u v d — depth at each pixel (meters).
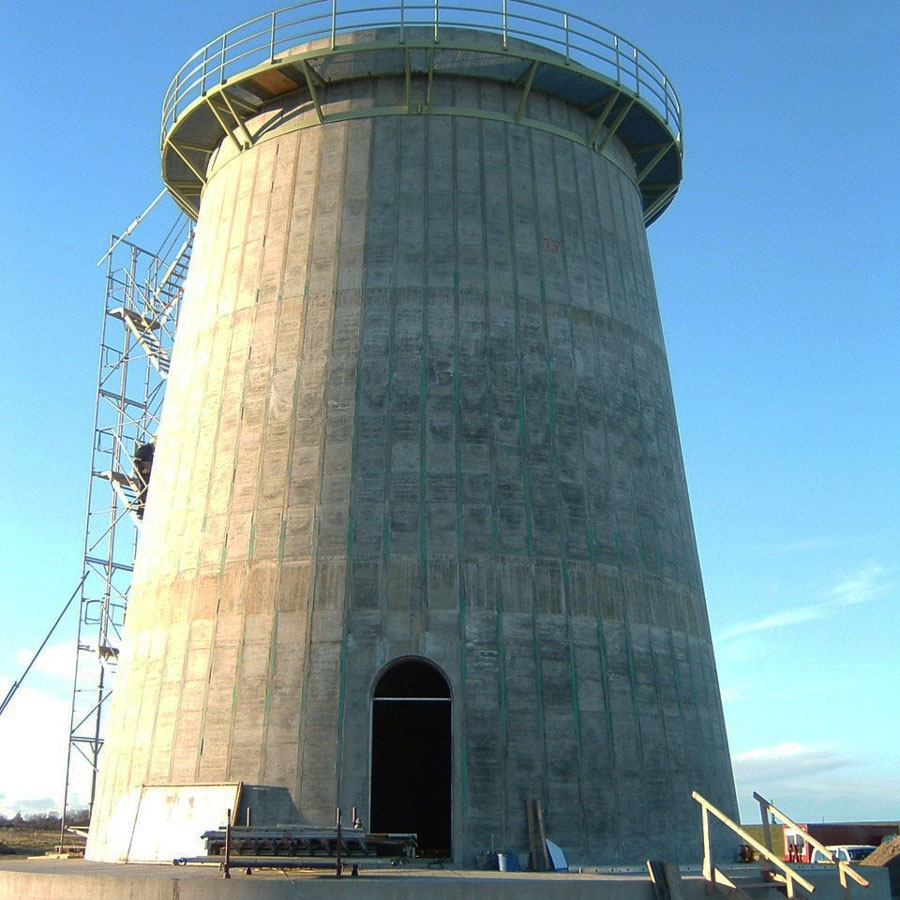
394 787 33.56
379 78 31.83
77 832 46.97
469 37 31.20
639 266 33.66
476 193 30.56
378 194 30.44
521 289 29.84
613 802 25.53
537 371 29.11
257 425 28.84
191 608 27.73
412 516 26.91
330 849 21.31
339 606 26.17
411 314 29.02
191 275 33.81
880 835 46.38
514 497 27.47
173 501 29.88
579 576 27.34
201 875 18.86
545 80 32.09
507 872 22.22
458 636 25.88
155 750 26.77
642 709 26.95
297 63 30.95
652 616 28.34
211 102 32.81
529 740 25.31
